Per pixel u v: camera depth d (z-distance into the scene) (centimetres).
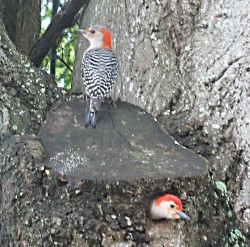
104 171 956
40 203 948
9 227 988
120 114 1113
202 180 980
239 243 1084
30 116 1244
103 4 1411
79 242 927
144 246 946
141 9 1297
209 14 1245
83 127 1068
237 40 1214
